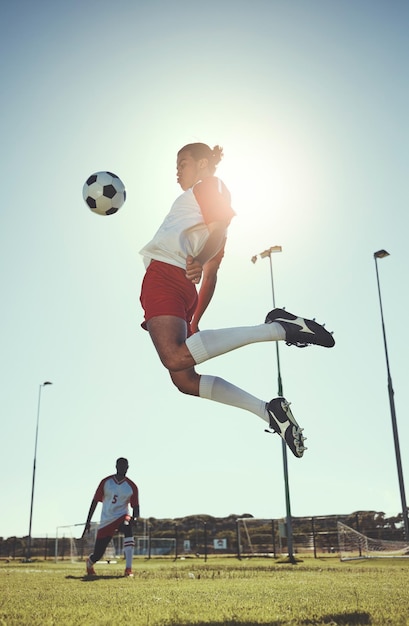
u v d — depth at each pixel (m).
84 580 7.67
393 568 12.17
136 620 3.12
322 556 27.14
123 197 5.94
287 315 4.09
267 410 4.05
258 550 30.53
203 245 4.29
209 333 3.93
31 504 35.84
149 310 4.11
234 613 3.42
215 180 4.38
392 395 26.28
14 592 5.35
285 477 25.30
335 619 3.12
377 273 27.88
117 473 9.24
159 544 34.97
